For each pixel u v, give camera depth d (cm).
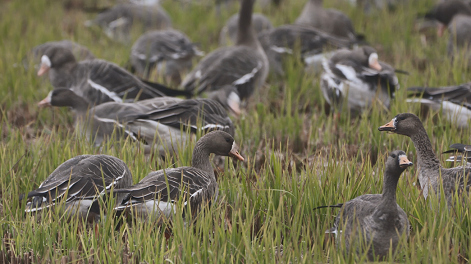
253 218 927
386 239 803
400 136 1293
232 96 1605
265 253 785
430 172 1006
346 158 1084
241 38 1816
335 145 1301
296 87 1769
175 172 955
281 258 799
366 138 1319
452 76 1783
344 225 803
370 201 848
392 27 2459
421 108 1579
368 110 1434
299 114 1644
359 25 2555
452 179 952
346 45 2023
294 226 846
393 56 2120
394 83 1524
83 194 916
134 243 849
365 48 1566
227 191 1034
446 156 1219
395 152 792
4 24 2359
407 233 830
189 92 1541
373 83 1505
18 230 862
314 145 1354
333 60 1622
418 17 2461
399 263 784
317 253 807
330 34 2298
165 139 1227
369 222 805
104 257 798
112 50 2195
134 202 891
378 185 1010
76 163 966
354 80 1514
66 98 1365
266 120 1483
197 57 2223
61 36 2347
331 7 2884
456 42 2016
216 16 2819
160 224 920
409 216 905
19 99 1634
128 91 1516
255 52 1767
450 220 841
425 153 1020
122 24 2516
